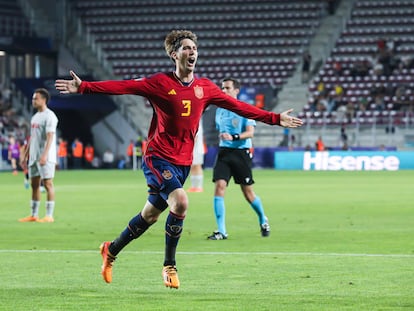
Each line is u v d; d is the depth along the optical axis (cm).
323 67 11081
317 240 2848
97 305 1666
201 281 1969
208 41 11756
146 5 11981
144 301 1709
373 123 10106
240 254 2466
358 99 10656
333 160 9788
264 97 9775
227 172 2905
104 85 1758
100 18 11925
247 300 1716
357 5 11662
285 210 4188
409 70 10819
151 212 1831
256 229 3247
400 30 11369
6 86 10825
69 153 10756
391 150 9881
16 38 10831
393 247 2636
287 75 11194
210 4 11975
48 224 3481
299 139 10344
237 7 11900
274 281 1962
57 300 1723
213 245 2708
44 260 2348
